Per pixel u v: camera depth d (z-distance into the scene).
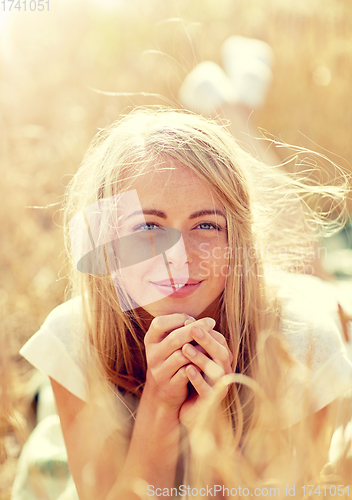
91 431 1.06
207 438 0.82
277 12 2.95
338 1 2.83
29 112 2.77
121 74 2.86
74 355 1.14
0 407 1.14
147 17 3.02
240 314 1.02
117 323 1.07
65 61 2.88
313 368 1.02
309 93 2.87
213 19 3.09
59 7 2.85
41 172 2.31
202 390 0.89
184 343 0.90
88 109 2.72
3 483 1.23
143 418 1.00
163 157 0.91
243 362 1.05
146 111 1.26
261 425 0.90
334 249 2.12
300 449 0.85
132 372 1.12
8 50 2.73
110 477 1.04
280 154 2.63
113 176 0.95
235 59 2.21
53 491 1.15
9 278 1.99
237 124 1.99
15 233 2.12
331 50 2.86
